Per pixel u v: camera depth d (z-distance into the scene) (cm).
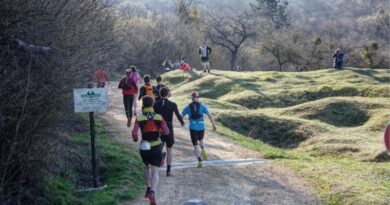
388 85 3117
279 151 1606
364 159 1722
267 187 1095
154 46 5894
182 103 2523
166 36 6072
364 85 3136
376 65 5741
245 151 1499
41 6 823
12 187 813
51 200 899
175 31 6334
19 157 792
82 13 1053
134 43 5072
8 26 785
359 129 2311
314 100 2950
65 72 878
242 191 1061
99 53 1199
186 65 3812
